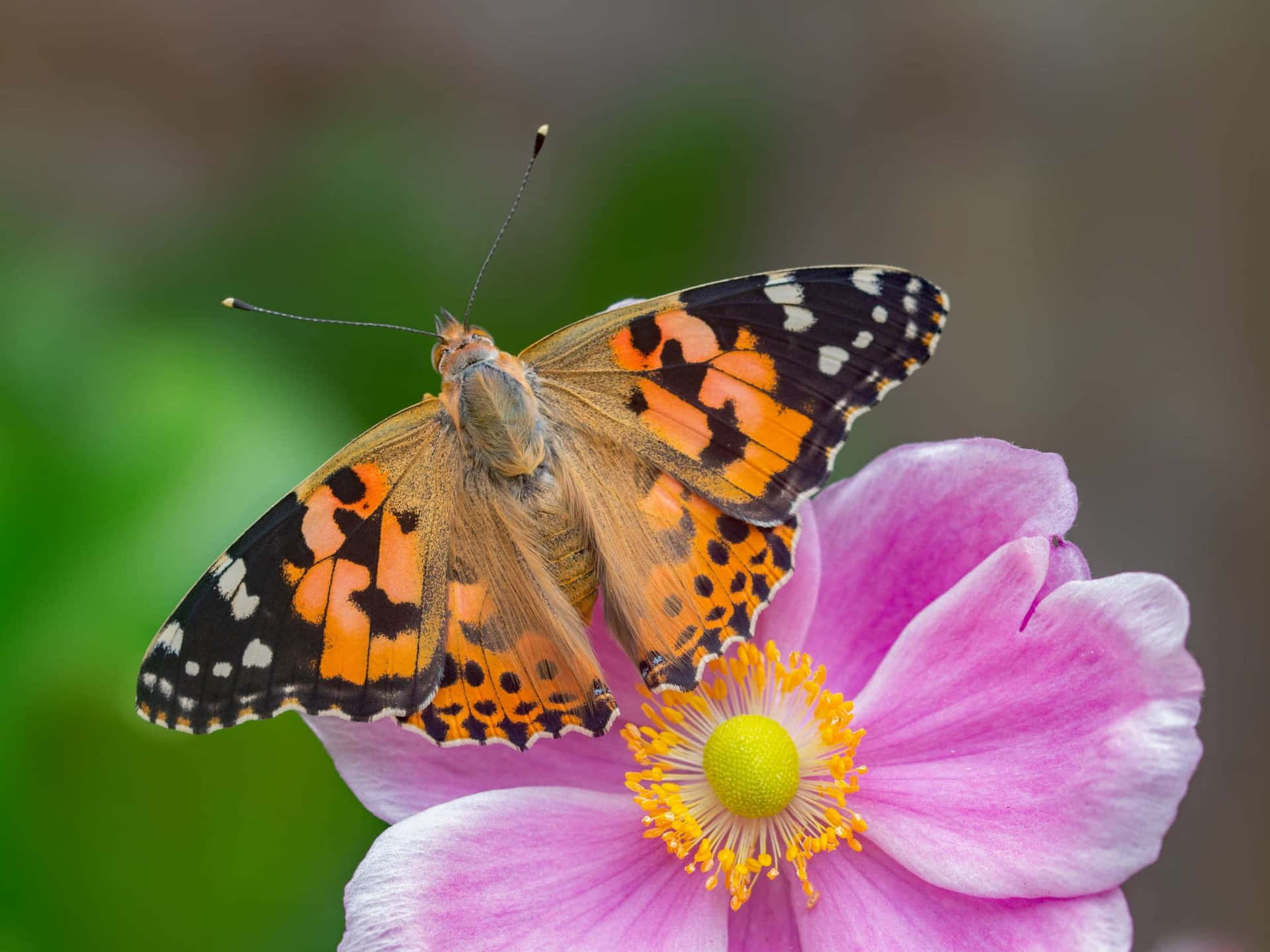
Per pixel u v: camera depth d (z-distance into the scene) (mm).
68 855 342
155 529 352
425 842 315
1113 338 452
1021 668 313
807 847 316
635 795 323
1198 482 438
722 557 317
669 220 421
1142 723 305
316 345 387
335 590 315
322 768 345
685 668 316
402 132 424
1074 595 311
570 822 319
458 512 317
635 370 320
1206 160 450
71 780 342
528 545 317
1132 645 307
